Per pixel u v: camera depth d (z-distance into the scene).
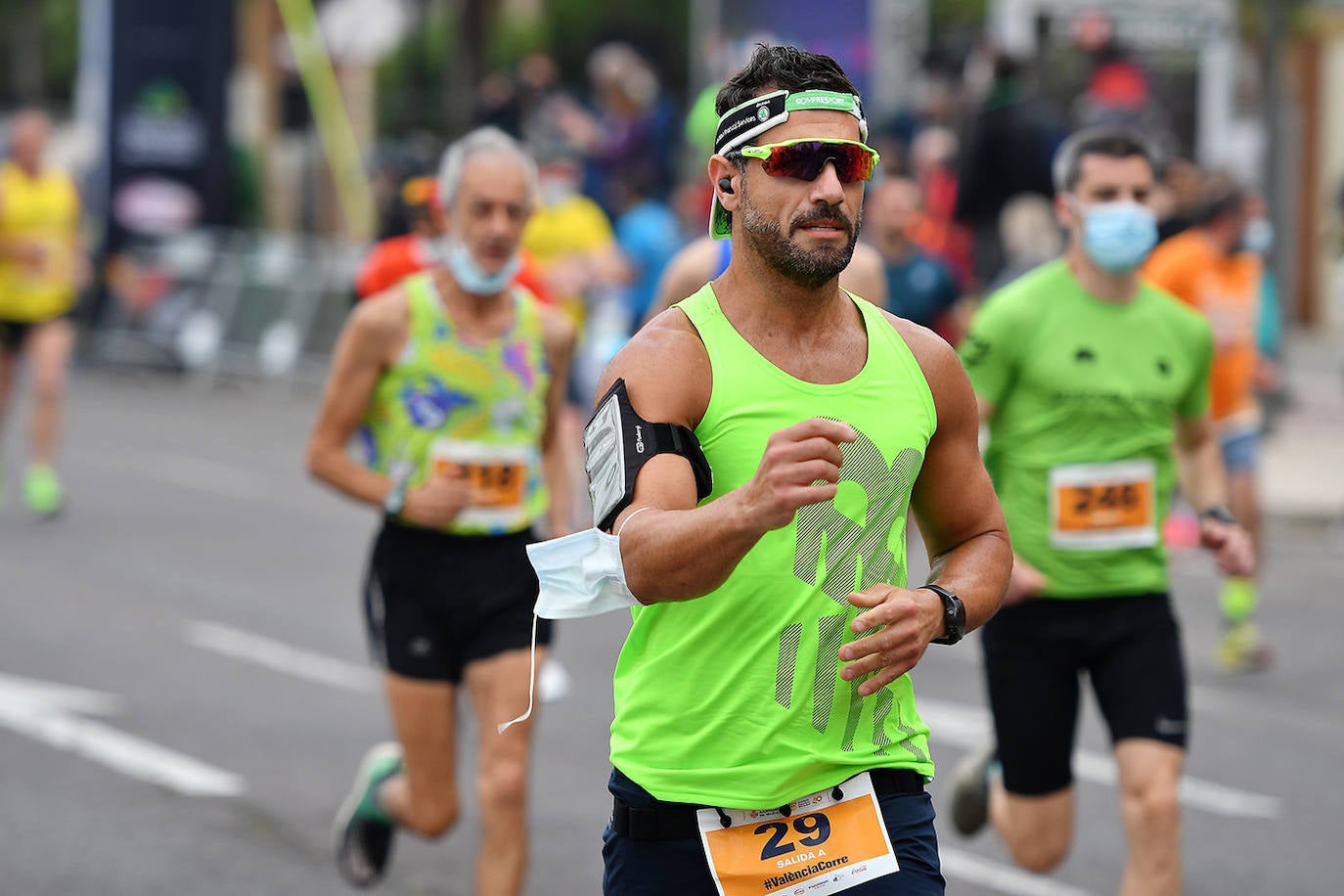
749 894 9.39
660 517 8.78
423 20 93.06
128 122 61.81
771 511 8.40
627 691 9.64
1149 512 15.17
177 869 17.23
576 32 90.56
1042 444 15.24
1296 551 35.41
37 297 35.72
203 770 20.31
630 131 50.28
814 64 9.27
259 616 28.06
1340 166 71.69
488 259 15.32
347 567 32.09
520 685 15.09
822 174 9.12
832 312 9.54
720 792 9.39
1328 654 26.97
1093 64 47.38
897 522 9.54
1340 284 57.28
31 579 30.27
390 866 17.58
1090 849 18.05
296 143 76.06
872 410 9.41
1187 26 49.75
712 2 55.75
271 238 71.44
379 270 21.39
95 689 23.61
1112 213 14.97
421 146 57.56
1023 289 15.49
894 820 9.62
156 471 42.22
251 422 51.56
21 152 35.75
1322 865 17.70
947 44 47.53
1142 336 15.34
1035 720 15.09
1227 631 25.94
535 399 15.77
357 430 16.28
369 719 22.56
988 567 9.80
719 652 9.34
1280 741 22.25
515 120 43.91
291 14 69.56
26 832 18.14
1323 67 70.81
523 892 16.64
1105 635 14.91
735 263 9.48
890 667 9.14
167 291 61.72
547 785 19.98
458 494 15.09
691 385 9.24
